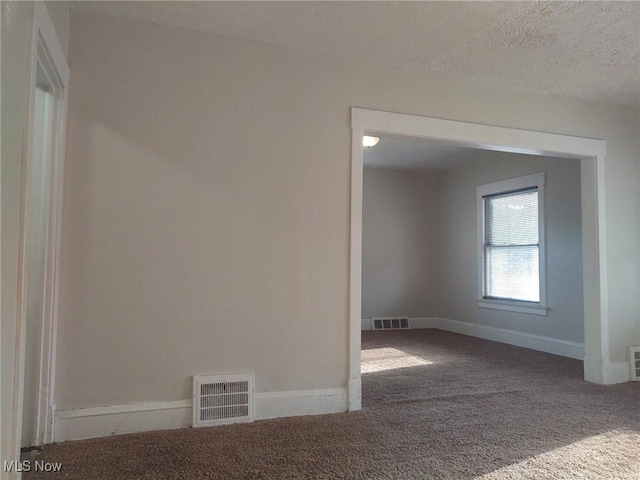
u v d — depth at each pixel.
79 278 2.42
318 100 2.92
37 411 2.25
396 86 3.12
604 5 2.35
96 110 2.49
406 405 3.00
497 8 2.39
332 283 2.89
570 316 4.67
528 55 2.91
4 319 1.46
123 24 2.56
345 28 2.61
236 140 2.74
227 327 2.66
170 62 2.63
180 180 2.62
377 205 6.73
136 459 2.11
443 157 5.96
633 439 2.43
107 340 2.45
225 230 2.69
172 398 2.54
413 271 6.86
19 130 1.58
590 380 3.67
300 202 2.85
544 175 5.01
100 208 2.48
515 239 5.47
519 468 2.06
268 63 2.83
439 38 2.71
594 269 3.71
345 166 2.96
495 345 5.34
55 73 2.20
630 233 3.83
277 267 2.78
